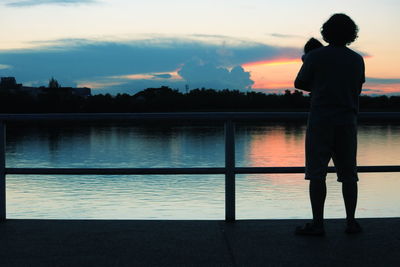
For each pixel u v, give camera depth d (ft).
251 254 10.46
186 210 84.99
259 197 96.37
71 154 215.72
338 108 11.67
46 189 115.96
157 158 197.88
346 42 11.84
